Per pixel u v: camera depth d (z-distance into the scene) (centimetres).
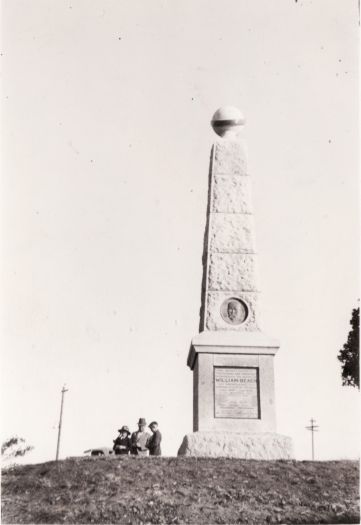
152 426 1762
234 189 1962
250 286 1881
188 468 1466
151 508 1291
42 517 1266
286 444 1686
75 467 1475
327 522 1256
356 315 2738
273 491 1370
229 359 1778
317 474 1462
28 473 1471
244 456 1666
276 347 1791
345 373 2739
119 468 1459
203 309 1872
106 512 1278
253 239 1922
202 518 1263
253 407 1745
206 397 1747
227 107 2056
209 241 1914
